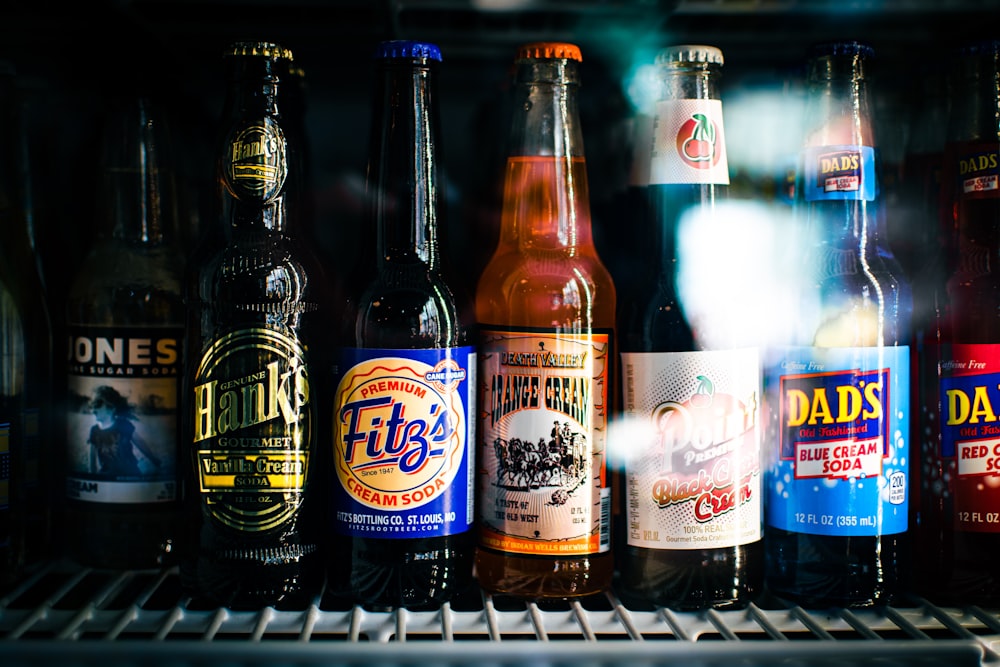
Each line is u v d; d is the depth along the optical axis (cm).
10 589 57
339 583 54
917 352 58
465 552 55
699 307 55
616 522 60
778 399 56
